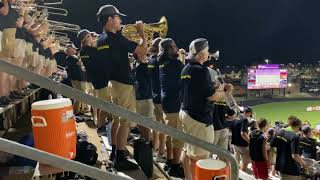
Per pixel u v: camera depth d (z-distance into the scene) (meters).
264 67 43.66
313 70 52.28
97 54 4.77
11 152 1.47
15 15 4.79
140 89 5.68
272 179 8.48
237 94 44.53
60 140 2.23
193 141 1.82
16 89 5.83
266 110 37.31
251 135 7.86
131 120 1.66
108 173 1.61
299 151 6.75
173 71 4.97
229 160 1.89
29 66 6.25
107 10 4.40
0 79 4.71
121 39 4.43
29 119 6.32
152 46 5.74
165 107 5.07
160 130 1.74
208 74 4.09
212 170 2.02
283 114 34.91
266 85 44.06
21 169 3.35
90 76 5.38
